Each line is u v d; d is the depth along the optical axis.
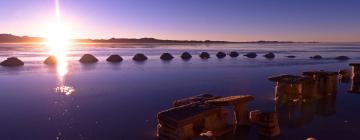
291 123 14.69
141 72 36.38
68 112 17.14
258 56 69.12
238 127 13.82
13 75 33.44
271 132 12.65
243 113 14.05
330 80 20.67
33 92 23.16
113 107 18.27
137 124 14.80
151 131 13.73
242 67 42.06
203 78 30.69
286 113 16.50
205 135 10.74
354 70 25.89
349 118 15.43
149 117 16.02
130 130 13.91
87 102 19.59
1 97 21.38
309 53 84.00
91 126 14.52
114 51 98.25
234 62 51.31
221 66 43.72
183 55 62.78
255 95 21.41
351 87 24.41
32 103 19.41
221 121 12.83
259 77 31.23
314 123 14.64
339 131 13.44
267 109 17.36
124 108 18.00
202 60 56.47
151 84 26.91
